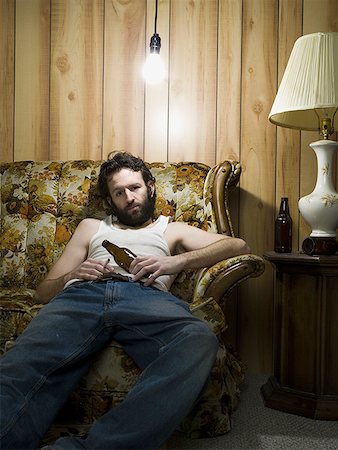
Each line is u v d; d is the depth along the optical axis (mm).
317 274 1812
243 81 2434
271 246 2428
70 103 2490
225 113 2441
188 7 2445
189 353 1342
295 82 1951
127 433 1229
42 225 2154
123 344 1521
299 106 1901
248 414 1814
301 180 2424
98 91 2482
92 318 1512
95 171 2227
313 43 1936
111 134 2480
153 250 1850
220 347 1637
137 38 2465
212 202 2086
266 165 2432
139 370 1493
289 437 1606
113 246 1771
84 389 1506
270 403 1887
